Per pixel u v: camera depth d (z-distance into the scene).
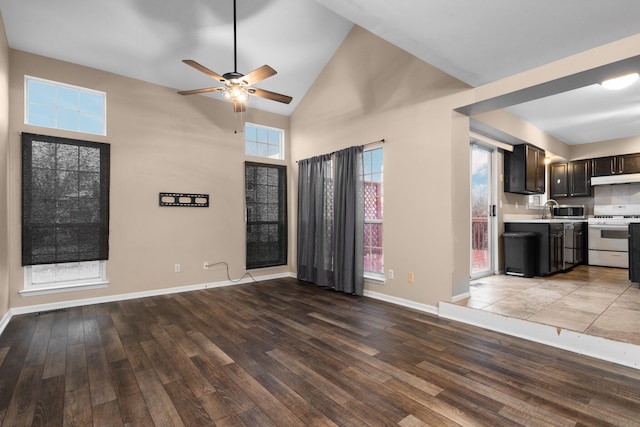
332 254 4.77
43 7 3.29
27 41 3.55
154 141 4.46
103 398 1.94
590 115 4.64
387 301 4.06
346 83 4.64
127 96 4.27
